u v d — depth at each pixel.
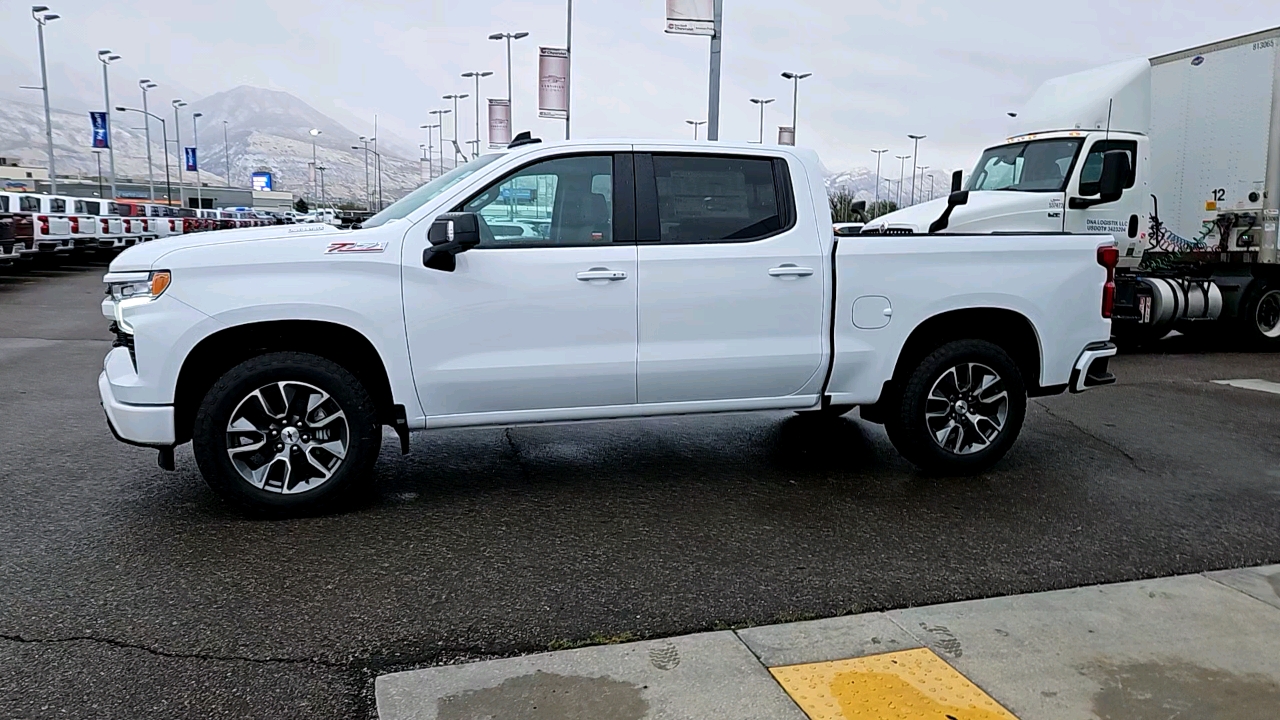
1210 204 11.73
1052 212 10.82
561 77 18.59
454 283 4.85
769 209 5.36
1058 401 8.38
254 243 4.66
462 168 5.46
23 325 13.03
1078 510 5.14
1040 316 5.76
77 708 2.98
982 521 4.93
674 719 2.95
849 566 4.27
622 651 3.42
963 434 5.79
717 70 13.25
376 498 5.21
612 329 5.09
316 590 3.92
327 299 4.66
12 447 6.17
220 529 4.64
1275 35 10.82
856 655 3.40
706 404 5.38
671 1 12.83
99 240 24.77
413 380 4.88
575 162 5.09
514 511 5.01
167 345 4.52
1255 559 4.43
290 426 4.77
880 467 6.00
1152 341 13.09
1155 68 12.26
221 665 3.28
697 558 4.35
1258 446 6.66
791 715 2.98
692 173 5.24
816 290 5.37
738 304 5.25
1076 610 3.82
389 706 3.02
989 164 12.00
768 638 3.53
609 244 5.09
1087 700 3.09
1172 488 5.59
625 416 5.29
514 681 3.19
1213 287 11.98
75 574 4.04
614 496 5.30
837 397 5.54
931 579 4.13
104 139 51.59
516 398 5.05
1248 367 10.73
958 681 3.20
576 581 4.06
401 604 3.80
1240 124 11.30
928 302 5.55
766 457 6.23
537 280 4.95
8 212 21.58
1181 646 3.49
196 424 4.62
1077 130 10.98
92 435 6.53
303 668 3.27
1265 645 3.51
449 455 6.18
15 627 3.53
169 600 3.79
